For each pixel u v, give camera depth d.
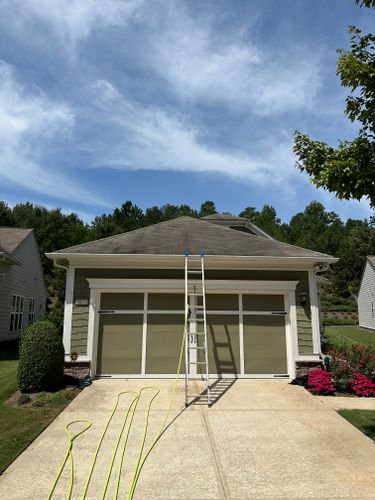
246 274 9.82
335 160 4.69
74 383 8.52
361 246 52.50
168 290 9.52
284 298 9.85
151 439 5.54
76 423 6.14
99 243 10.38
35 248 22.92
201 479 4.36
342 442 5.49
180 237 11.28
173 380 9.03
